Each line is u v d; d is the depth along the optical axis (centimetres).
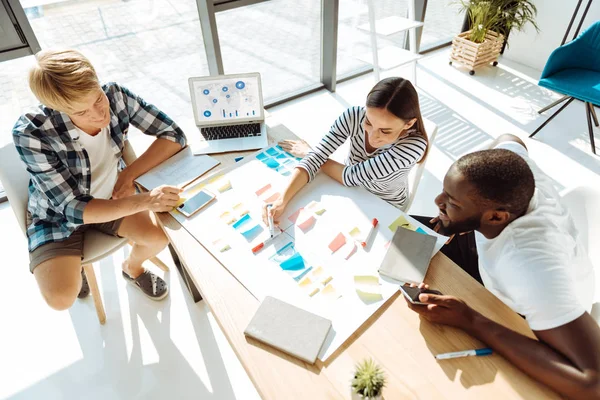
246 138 135
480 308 79
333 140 123
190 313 160
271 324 77
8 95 191
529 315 71
